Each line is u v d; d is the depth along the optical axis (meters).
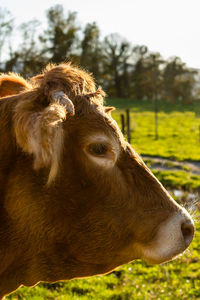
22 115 2.29
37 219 2.47
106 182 2.51
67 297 5.73
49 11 49.78
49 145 2.14
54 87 2.51
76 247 2.57
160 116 50.03
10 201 2.45
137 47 81.94
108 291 6.01
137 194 2.59
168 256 2.55
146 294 5.88
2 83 3.04
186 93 56.25
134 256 2.66
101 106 2.60
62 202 2.48
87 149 2.46
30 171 2.43
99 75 71.75
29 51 35.78
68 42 49.12
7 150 2.44
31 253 2.54
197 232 8.27
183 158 23.16
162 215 2.60
